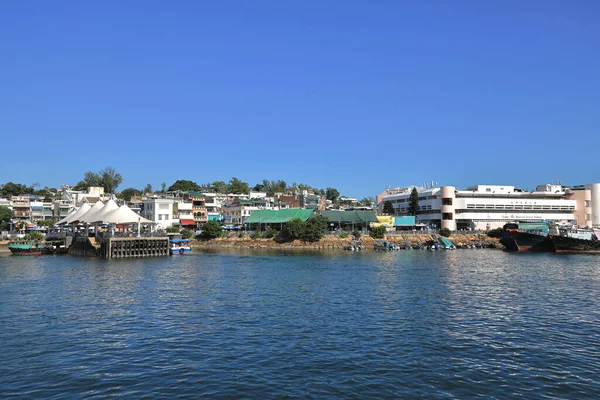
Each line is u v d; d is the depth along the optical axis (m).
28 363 26.75
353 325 35.00
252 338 31.52
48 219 161.25
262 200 169.50
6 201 155.62
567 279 59.91
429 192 162.62
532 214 158.00
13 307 42.38
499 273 66.81
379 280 59.47
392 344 29.98
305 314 38.94
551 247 113.31
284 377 24.23
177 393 22.33
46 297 47.56
